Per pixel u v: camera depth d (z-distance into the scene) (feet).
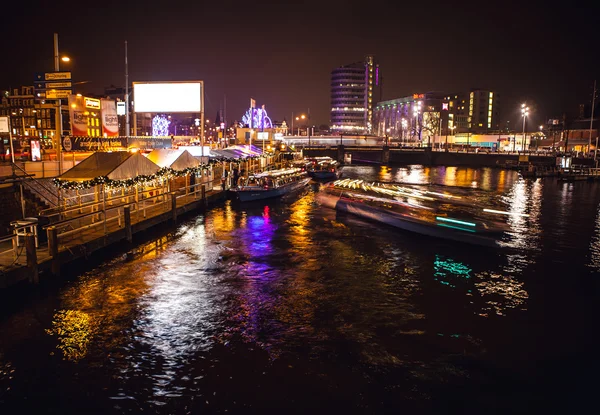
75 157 115.85
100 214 88.17
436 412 36.94
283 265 74.74
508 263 78.54
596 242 95.50
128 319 52.60
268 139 324.19
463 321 53.98
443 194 173.88
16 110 379.35
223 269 71.77
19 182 78.38
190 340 47.91
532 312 57.11
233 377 41.19
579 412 37.40
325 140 556.10
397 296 61.72
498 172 303.48
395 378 41.47
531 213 134.00
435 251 85.25
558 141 424.87
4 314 52.85
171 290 62.03
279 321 52.90
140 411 36.52
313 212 126.00
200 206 122.01
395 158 415.44
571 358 45.60
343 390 39.50
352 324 52.49
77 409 36.65
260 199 141.59
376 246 88.28
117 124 130.21
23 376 40.83
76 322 51.44
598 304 60.08
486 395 39.29
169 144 162.50
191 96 148.36
